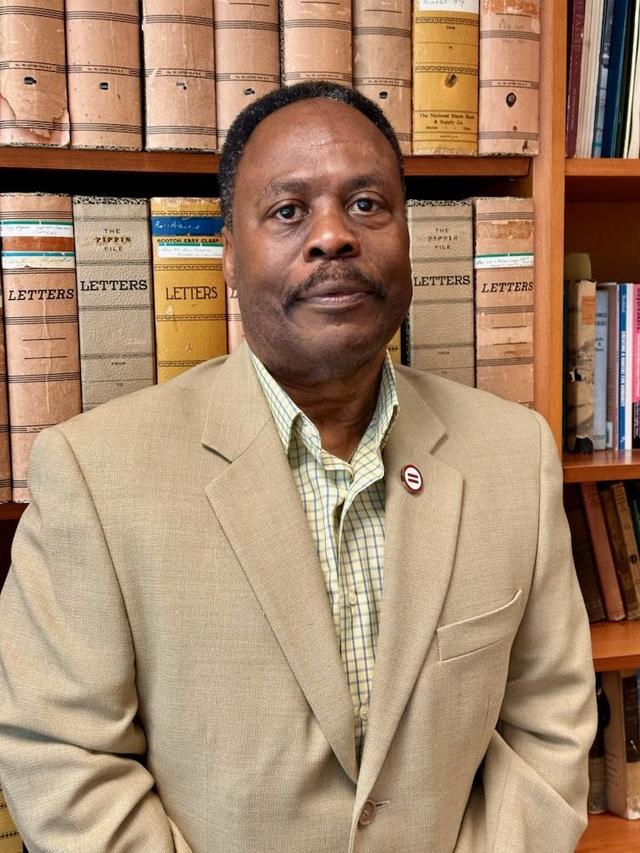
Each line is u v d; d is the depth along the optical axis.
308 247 0.90
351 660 0.96
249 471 0.94
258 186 0.93
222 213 1.06
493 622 0.99
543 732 1.06
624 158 1.31
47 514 0.91
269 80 1.16
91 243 1.14
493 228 1.26
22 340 1.12
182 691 0.91
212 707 0.90
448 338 1.26
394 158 0.99
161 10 1.12
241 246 0.95
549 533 1.06
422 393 1.13
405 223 0.99
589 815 1.47
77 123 1.11
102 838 0.87
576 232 1.66
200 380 1.05
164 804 0.95
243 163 0.97
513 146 1.25
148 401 0.99
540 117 1.27
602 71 1.30
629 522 1.48
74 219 1.13
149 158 1.16
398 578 0.95
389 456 1.01
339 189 0.92
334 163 0.92
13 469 1.13
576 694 1.07
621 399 1.44
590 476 1.29
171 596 0.90
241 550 0.90
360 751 0.95
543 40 1.26
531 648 1.07
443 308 1.26
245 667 0.90
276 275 0.92
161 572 0.90
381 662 0.93
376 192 0.93
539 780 1.02
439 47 1.21
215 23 1.15
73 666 0.90
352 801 0.93
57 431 0.94
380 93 1.19
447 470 1.02
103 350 1.15
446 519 0.99
